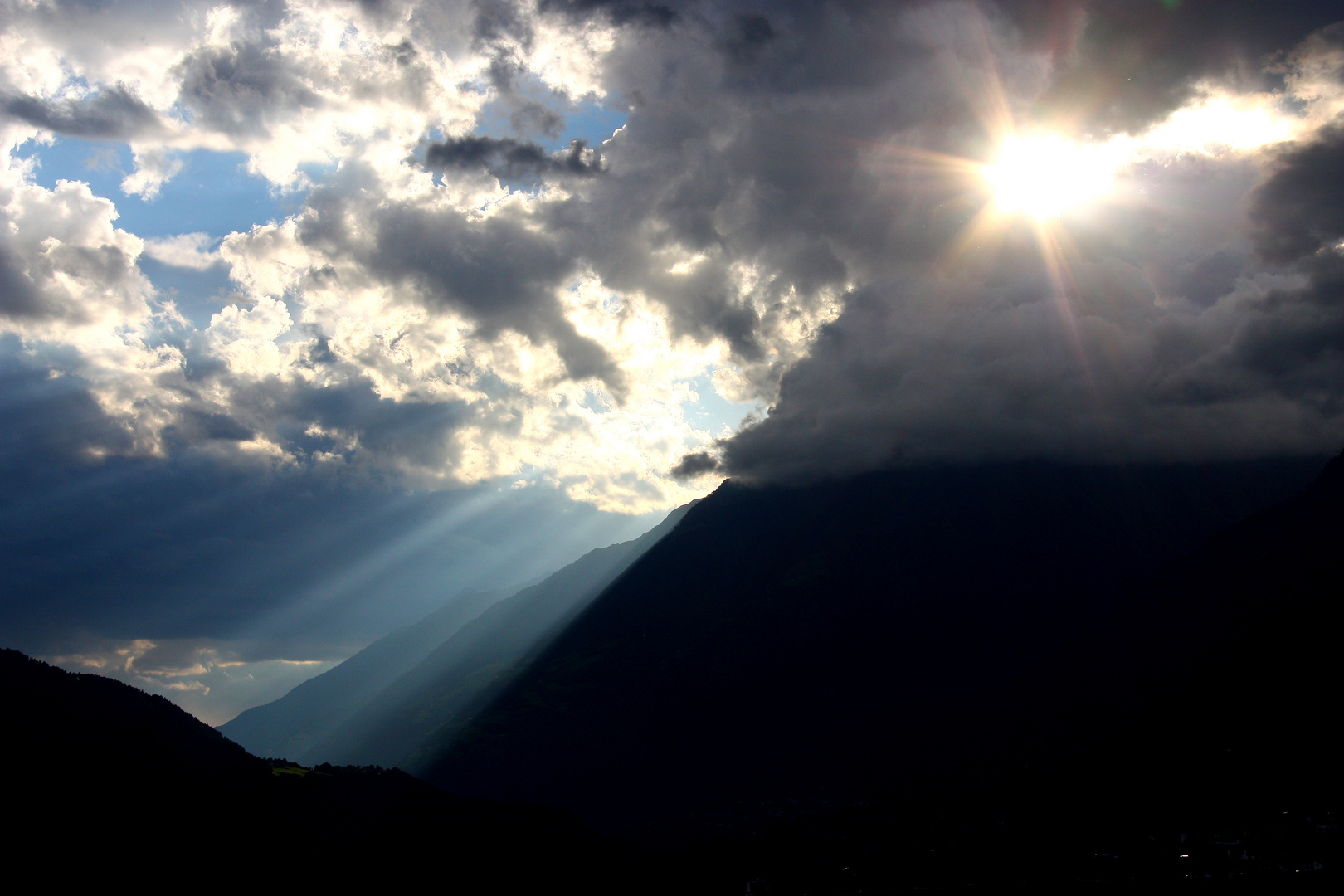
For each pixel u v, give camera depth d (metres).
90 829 166.00
